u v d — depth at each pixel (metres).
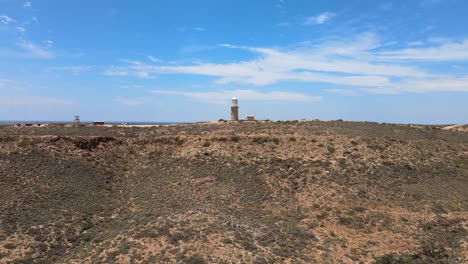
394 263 39.75
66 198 54.34
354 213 50.09
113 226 47.72
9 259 38.44
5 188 53.03
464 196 56.19
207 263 34.59
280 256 37.97
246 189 57.06
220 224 42.62
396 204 52.84
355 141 72.06
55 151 66.62
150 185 60.72
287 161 64.75
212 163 65.69
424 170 64.50
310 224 48.06
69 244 43.50
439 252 42.62
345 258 39.88
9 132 76.00
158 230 40.91
